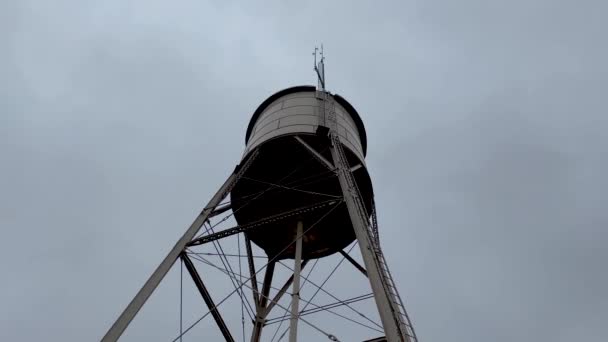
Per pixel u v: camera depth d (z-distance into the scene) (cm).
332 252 2067
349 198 1472
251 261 1958
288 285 1917
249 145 1945
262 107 2141
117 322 1117
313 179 1916
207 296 1477
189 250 1441
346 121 2044
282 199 1989
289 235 2052
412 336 1133
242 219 2008
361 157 1939
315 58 2306
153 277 1284
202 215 1570
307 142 1856
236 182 1767
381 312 1052
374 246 1295
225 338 1522
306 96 2070
